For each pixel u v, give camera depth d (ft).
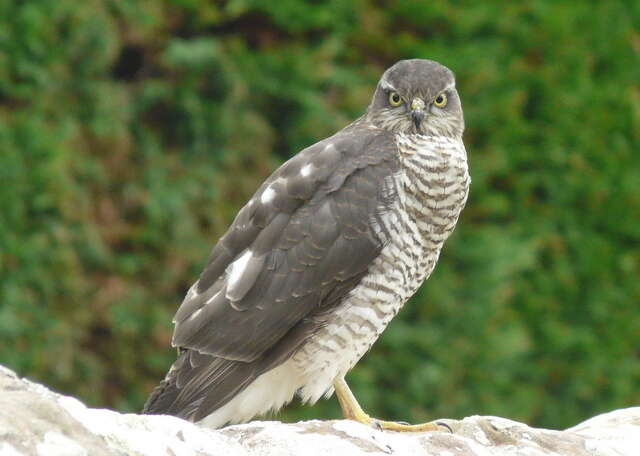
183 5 39.52
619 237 42.91
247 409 25.29
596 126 42.19
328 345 24.90
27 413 15.43
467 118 40.50
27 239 35.53
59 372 35.81
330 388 25.75
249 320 24.84
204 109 39.09
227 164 39.27
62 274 35.88
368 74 40.11
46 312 35.73
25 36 36.01
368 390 38.04
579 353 42.09
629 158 42.78
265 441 19.12
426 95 25.81
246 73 39.17
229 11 39.19
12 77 36.29
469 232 39.86
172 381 24.93
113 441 16.25
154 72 39.47
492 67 40.50
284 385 25.41
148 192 38.09
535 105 41.93
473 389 39.40
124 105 38.06
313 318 24.84
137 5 38.55
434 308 39.09
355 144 25.35
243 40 40.34
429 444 20.25
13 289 35.01
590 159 42.19
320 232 24.73
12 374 16.66
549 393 42.32
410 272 25.30
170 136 39.65
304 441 19.21
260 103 39.86
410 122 25.71
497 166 40.37
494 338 39.27
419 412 38.91
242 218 25.63
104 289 37.29
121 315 37.19
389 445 19.69
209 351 24.89
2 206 35.22
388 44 40.65
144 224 38.22
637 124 42.65
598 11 42.98
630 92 42.78
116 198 38.14
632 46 43.65
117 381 37.81
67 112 37.19
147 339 37.83
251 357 24.80
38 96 36.45
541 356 41.96
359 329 24.99
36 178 35.65
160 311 37.81
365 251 24.66
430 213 25.13
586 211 42.32
